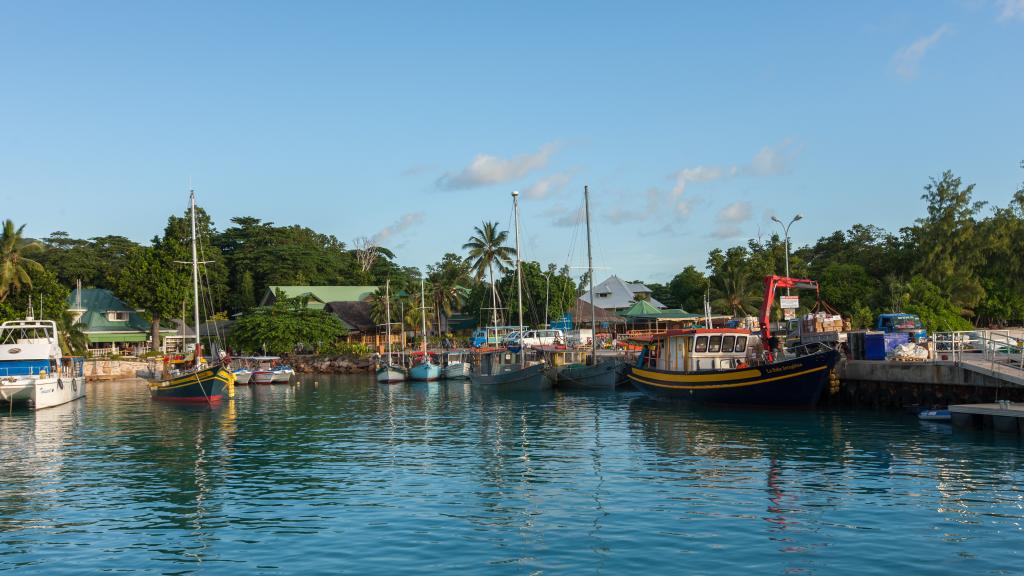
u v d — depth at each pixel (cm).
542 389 5562
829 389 3847
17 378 4728
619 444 2855
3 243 7912
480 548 1546
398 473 2405
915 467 2225
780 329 5859
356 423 3900
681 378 4156
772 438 2873
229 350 10100
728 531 1612
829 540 1532
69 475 2495
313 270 13900
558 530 1659
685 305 11775
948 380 3309
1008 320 7512
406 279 13838
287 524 1788
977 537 1530
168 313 9619
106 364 8781
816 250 12188
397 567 1441
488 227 9388
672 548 1505
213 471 2530
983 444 2586
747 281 10075
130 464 2700
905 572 1337
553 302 10156
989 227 7400
